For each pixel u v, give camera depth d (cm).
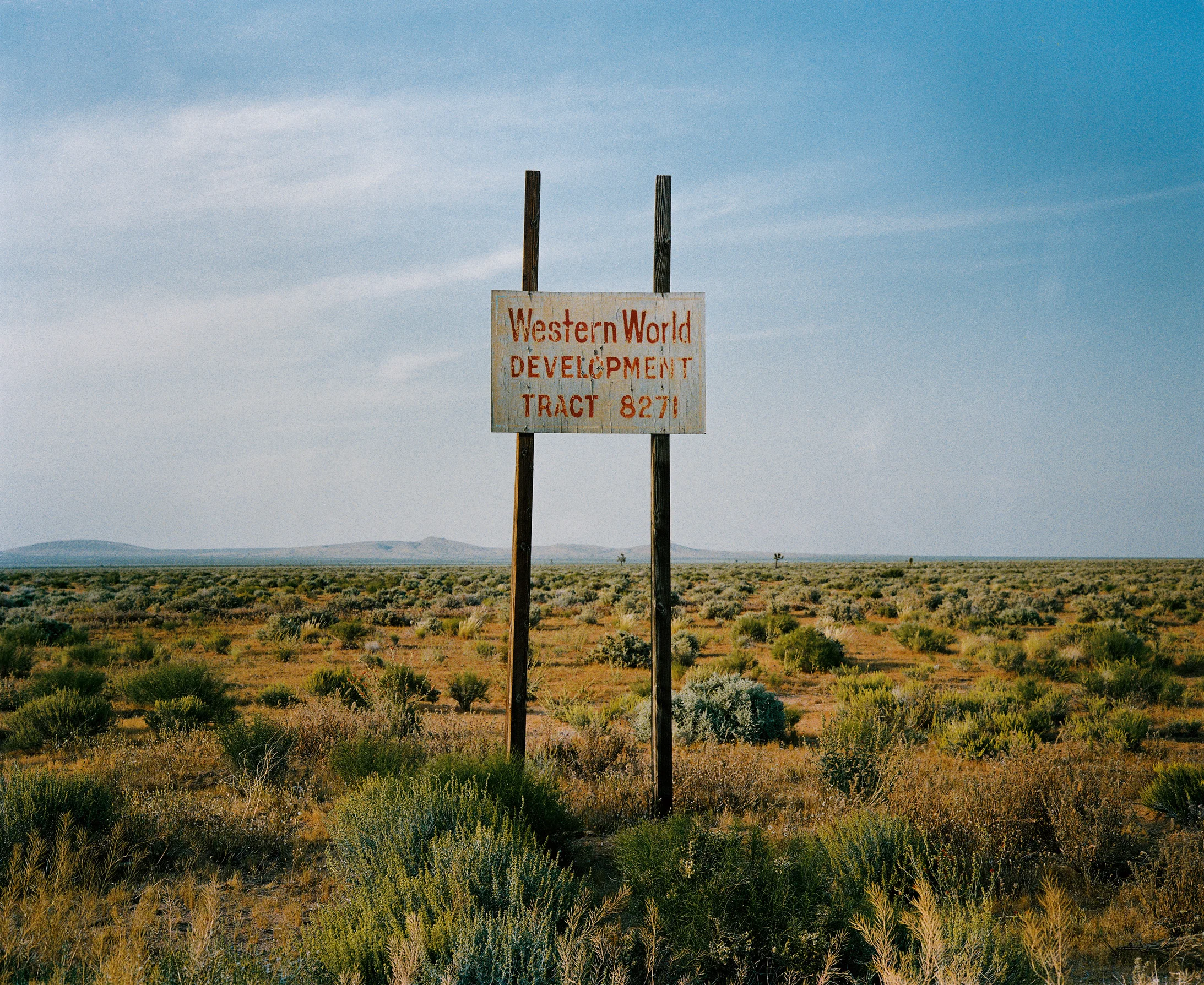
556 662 2392
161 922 548
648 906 521
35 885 569
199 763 1062
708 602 4238
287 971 411
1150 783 941
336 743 1076
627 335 846
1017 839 709
